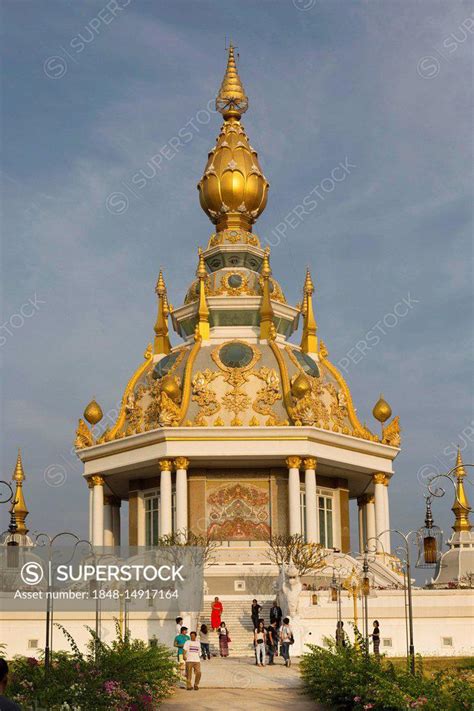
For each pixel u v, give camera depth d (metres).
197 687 44.47
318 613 59.69
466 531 78.56
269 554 75.12
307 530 78.25
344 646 44.22
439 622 60.72
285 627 52.34
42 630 58.38
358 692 36.50
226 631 57.44
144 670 39.84
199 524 80.06
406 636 60.34
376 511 84.69
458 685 34.78
